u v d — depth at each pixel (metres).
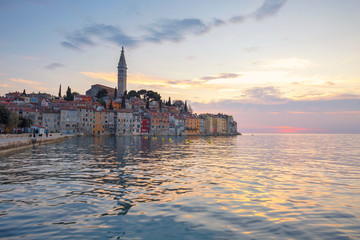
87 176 23.00
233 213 12.82
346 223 11.54
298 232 10.49
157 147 69.31
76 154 45.12
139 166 30.22
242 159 39.88
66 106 155.25
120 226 11.02
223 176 23.53
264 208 13.67
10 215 12.30
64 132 150.75
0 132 89.81
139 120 184.62
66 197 15.62
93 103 188.25
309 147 77.25
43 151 50.91
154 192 17.00
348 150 63.94
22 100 175.62
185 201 14.91
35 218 11.92
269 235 10.17
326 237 10.00
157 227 10.94
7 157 39.53
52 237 9.88
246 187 18.80
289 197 16.00
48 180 21.00
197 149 63.53
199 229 10.75
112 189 17.81
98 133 165.12
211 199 15.38
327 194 16.84
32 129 106.06
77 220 11.70
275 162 36.03
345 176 24.25
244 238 9.89
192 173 25.17
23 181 20.55
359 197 16.12
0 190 17.39
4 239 9.66
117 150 56.00
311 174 25.39
